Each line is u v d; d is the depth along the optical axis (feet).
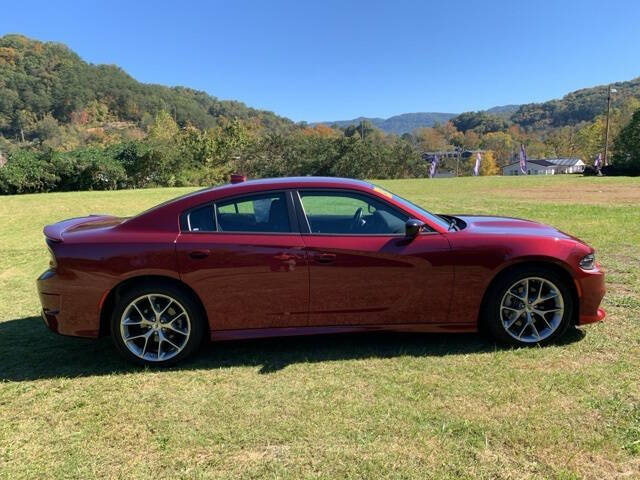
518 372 10.98
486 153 362.94
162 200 67.41
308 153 222.89
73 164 118.93
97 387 11.15
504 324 12.38
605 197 55.47
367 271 11.91
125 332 12.00
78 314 11.95
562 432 8.63
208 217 12.17
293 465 8.05
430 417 9.29
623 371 10.84
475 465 7.86
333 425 9.16
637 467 7.70
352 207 12.41
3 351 13.44
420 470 7.78
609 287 17.02
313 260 11.82
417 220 12.12
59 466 8.25
